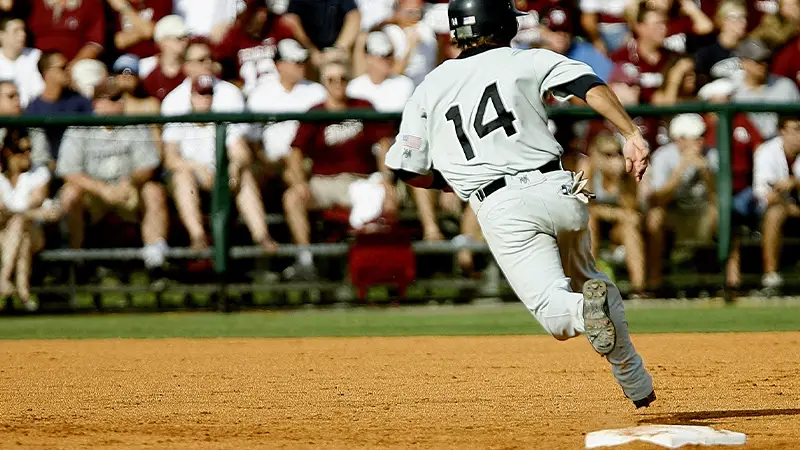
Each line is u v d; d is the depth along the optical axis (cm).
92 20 3831
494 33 1537
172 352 2595
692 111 3375
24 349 2680
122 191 3381
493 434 1530
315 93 3681
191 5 3841
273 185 3388
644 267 3441
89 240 3406
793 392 1909
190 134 3366
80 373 2259
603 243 3431
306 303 3425
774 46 3803
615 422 1616
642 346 2577
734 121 3400
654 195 3409
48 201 3397
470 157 1488
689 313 3238
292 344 2727
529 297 1448
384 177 3397
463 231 3419
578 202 1454
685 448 1355
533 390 1967
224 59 3797
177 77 3653
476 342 2719
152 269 3403
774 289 3469
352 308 3425
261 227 3378
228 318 3312
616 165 3378
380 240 3381
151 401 1895
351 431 1578
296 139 3369
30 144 3378
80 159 3381
